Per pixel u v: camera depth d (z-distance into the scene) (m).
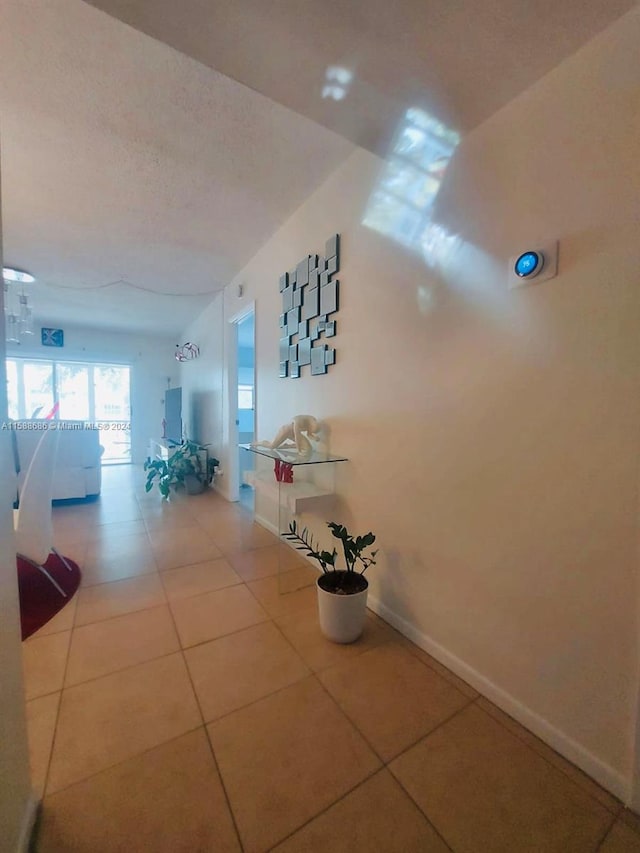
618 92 0.96
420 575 1.60
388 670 1.46
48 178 2.06
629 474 0.96
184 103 1.56
